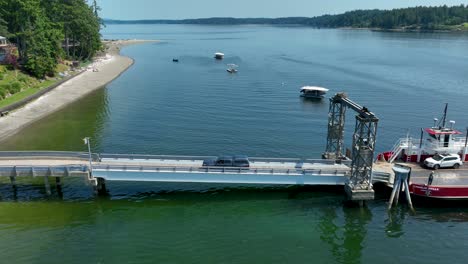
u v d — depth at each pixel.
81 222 49.00
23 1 118.88
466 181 53.78
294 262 42.09
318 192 57.34
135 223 49.06
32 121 90.94
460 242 45.56
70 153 58.72
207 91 128.50
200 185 59.50
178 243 45.06
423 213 51.38
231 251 43.75
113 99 114.94
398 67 185.00
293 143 79.81
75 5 158.75
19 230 46.84
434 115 101.75
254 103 113.56
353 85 142.25
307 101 118.25
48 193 55.56
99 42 181.50
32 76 122.06
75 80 138.12
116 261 41.53
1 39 127.38
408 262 42.25
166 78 153.12
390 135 86.06
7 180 59.75
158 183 60.06
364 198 51.78
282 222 49.94
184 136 82.44
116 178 54.72
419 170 57.50
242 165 56.12
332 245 45.16
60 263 40.94
